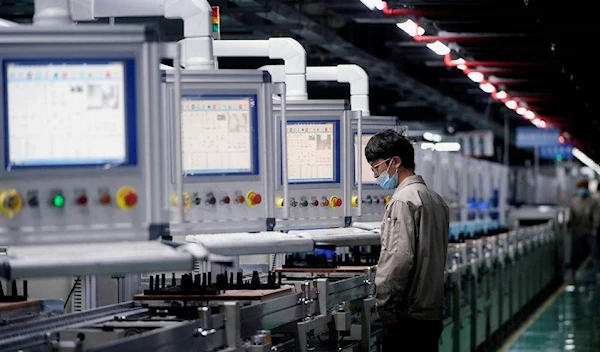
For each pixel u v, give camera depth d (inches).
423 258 276.5
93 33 184.7
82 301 281.4
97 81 185.2
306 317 266.4
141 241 190.5
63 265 174.9
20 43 183.2
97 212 185.0
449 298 438.0
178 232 241.4
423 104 985.5
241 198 246.5
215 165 244.8
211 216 244.4
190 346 195.6
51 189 183.6
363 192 361.4
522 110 1026.7
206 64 267.1
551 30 523.5
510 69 708.0
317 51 656.4
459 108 1040.8
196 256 183.3
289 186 310.7
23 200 183.0
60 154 184.2
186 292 240.1
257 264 349.1
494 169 799.7
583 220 1069.8
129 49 185.9
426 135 821.2
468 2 470.6
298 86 353.4
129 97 185.9
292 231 318.0
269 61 599.5
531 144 1205.1
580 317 718.5
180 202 193.3
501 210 804.0
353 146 350.6
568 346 584.1
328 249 355.3
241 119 246.1
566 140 1459.2
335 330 284.8
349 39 607.8
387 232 276.5
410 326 279.3
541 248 845.8
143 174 186.4
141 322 209.9
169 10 270.2
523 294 718.5
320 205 315.6
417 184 280.8
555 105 978.1
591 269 1156.5
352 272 327.0
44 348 190.5
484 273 533.3
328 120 316.5
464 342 472.1
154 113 186.9
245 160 247.1
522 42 578.2
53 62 184.1
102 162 185.3
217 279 258.2
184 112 242.8
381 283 275.4
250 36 557.3
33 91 183.9
